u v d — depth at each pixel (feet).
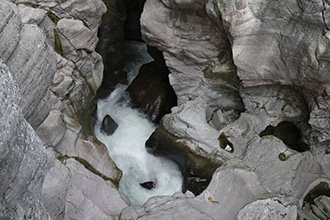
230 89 32.91
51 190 23.65
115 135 35.78
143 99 37.63
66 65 30.53
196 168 32.01
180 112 32.78
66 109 30.89
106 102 38.70
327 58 25.29
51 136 27.40
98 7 31.73
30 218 15.37
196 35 31.04
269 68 28.81
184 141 32.32
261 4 26.05
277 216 23.59
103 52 37.60
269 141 31.17
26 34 20.13
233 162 28.25
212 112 34.37
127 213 25.17
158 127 33.73
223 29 29.40
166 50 32.81
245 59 28.55
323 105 28.19
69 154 29.12
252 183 26.18
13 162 13.71
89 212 25.62
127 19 41.93
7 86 13.38
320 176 30.35
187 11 29.89
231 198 25.45
